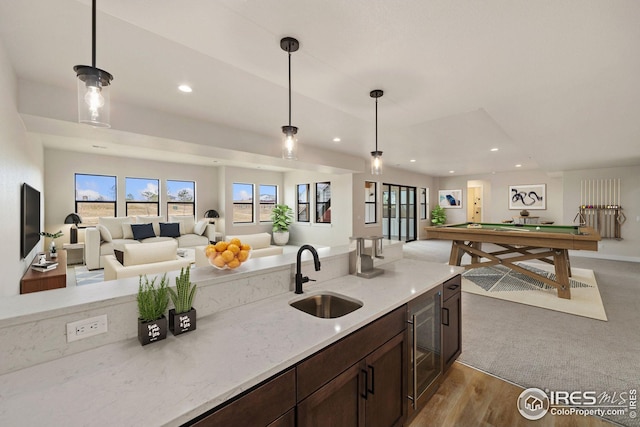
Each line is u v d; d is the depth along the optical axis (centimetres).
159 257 327
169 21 152
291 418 102
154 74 262
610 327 301
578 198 734
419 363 184
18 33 199
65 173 627
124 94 308
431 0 137
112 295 115
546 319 325
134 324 118
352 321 132
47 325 99
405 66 201
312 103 333
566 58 191
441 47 178
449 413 184
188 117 382
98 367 96
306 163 579
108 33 199
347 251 227
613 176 691
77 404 77
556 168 716
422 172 999
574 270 557
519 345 266
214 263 158
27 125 306
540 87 238
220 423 82
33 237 378
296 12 145
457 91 244
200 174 841
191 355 103
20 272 296
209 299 142
